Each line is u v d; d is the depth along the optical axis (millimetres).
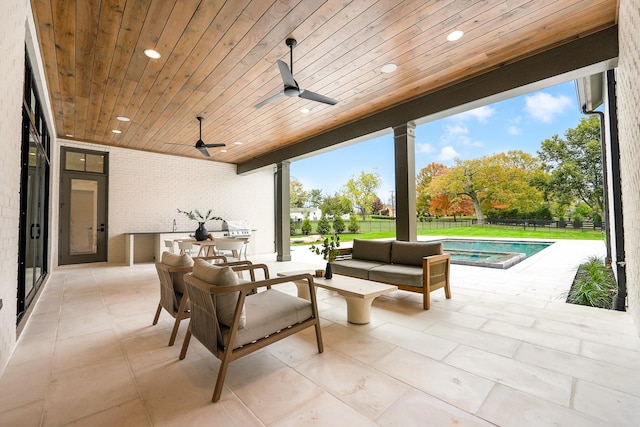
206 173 8312
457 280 4543
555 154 16078
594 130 14906
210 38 2801
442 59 3244
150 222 7352
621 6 2367
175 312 2406
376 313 3043
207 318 1773
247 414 1479
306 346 2268
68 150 6379
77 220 6457
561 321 2746
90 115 4871
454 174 18562
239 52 3043
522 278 4641
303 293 3354
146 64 3262
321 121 5238
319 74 3547
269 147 7074
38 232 4145
